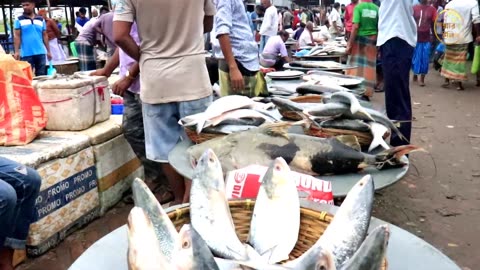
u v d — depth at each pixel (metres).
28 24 8.75
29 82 3.42
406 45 4.24
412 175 4.76
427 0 10.41
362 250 0.89
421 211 3.92
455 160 5.24
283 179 1.43
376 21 7.04
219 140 2.08
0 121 3.32
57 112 3.66
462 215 3.85
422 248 1.30
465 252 3.27
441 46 12.34
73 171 3.40
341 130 2.34
